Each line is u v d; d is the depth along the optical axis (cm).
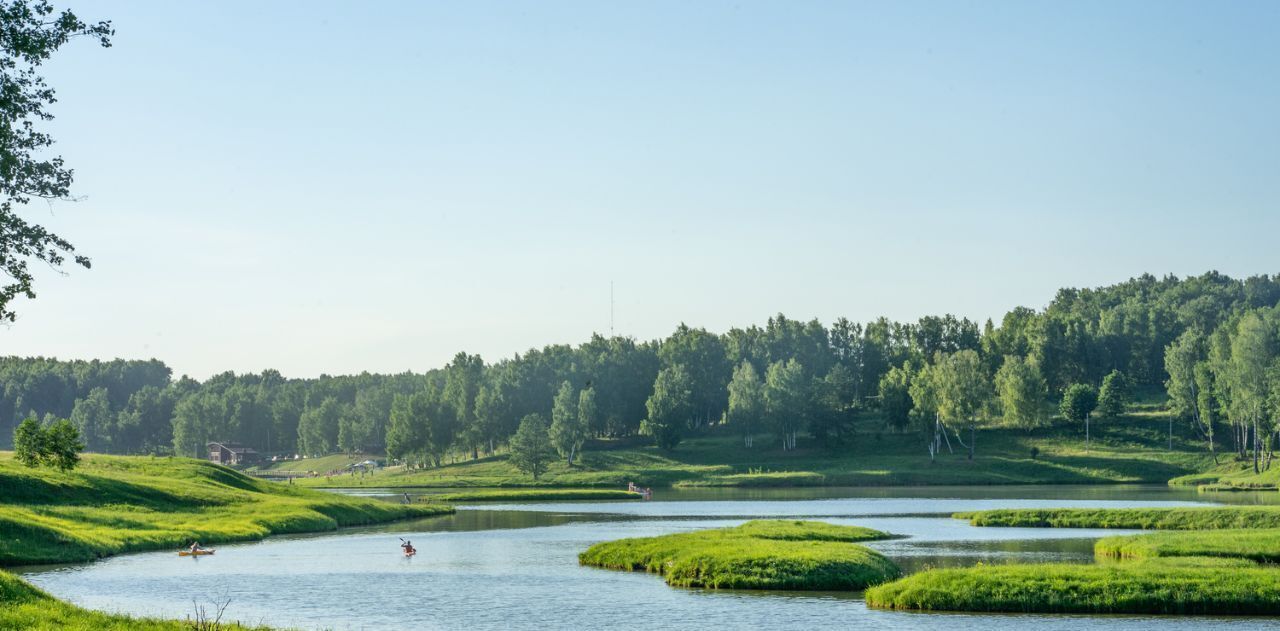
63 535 8744
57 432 8400
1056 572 5822
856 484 19938
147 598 6291
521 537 10294
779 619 5300
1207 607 5325
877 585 6322
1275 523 8962
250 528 10750
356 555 8719
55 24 4028
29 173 4128
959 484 19400
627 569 7469
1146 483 18488
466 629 5181
